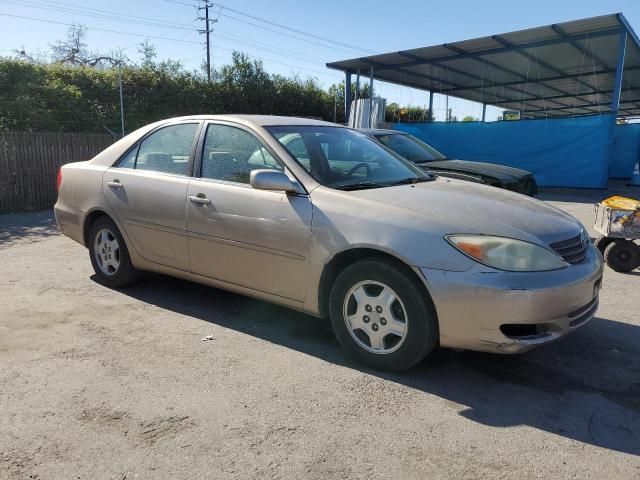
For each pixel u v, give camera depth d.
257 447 2.75
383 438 2.84
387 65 20.41
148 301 5.00
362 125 18.81
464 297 3.16
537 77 23.23
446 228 3.29
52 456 2.66
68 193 5.52
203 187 4.36
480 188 4.29
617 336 4.28
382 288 3.49
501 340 3.16
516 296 3.09
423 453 2.72
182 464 2.61
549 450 2.75
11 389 3.31
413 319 3.36
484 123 16.88
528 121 16.14
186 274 4.63
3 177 10.89
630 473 2.57
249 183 4.14
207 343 4.05
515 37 16.09
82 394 3.26
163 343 4.05
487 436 2.88
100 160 5.32
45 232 8.64
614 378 3.57
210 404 3.16
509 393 3.35
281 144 4.12
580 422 3.03
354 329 3.66
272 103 26.56
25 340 4.06
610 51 17.72
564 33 15.52
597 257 3.74
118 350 3.90
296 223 3.77
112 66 22.20
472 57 18.84
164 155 4.82
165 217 4.59
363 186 4.00
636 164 18.67
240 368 3.64
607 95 29.22
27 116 15.40
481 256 3.18
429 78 23.58
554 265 3.27
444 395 3.31
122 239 5.11
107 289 5.36
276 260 3.92
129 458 2.65
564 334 3.35
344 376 3.54
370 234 3.45
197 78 23.55
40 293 5.21
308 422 2.99
